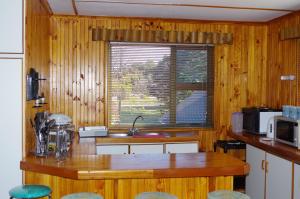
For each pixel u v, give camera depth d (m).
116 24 5.01
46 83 4.54
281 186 3.72
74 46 4.95
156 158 2.97
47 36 4.66
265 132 4.64
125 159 2.92
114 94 5.12
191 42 5.12
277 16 4.86
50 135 3.25
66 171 2.59
